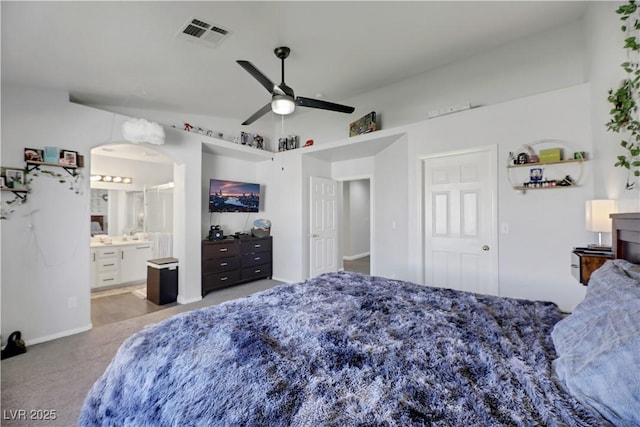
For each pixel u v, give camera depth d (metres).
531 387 0.89
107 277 4.85
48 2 1.95
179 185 4.19
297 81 3.82
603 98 2.42
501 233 3.10
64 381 2.17
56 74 2.74
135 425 1.02
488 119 3.17
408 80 4.14
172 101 3.89
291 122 5.68
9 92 2.67
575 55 2.98
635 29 2.04
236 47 2.84
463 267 3.42
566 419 0.75
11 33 2.13
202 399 0.93
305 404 0.85
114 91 3.31
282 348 1.17
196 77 3.31
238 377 0.98
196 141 4.26
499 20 2.75
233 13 2.37
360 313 1.57
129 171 5.59
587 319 1.10
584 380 0.85
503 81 3.43
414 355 1.11
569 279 2.73
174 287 4.15
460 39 3.01
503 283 3.09
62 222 2.97
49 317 2.89
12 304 2.69
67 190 3.00
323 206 5.41
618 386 0.76
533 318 1.51
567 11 2.73
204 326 1.37
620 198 2.22
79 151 3.06
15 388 2.09
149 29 2.41
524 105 2.96
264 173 5.72
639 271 1.35
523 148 2.96
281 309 1.63
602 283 1.30
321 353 1.13
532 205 2.92
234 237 5.05
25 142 2.75
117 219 5.48
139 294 4.51
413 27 2.75
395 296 1.87
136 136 3.19
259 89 3.73
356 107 4.74
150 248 5.39
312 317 1.49
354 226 7.93
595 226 2.26
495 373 0.99
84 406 1.23
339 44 2.96
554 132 2.80
